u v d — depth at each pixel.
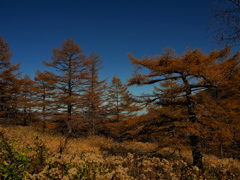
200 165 7.73
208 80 7.56
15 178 2.81
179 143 7.89
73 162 2.99
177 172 3.95
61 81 17.55
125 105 9.70
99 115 23.86
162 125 8.91
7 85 21.08
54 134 18.06
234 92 7.47
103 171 3.03
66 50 17.67
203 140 7.60
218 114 7.68
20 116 25.55
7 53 19.77
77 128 19.11
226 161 4.16
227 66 7.27
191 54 7.93
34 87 20.92
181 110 9.23
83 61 18.61
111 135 23.19
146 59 8.95
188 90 8.84
